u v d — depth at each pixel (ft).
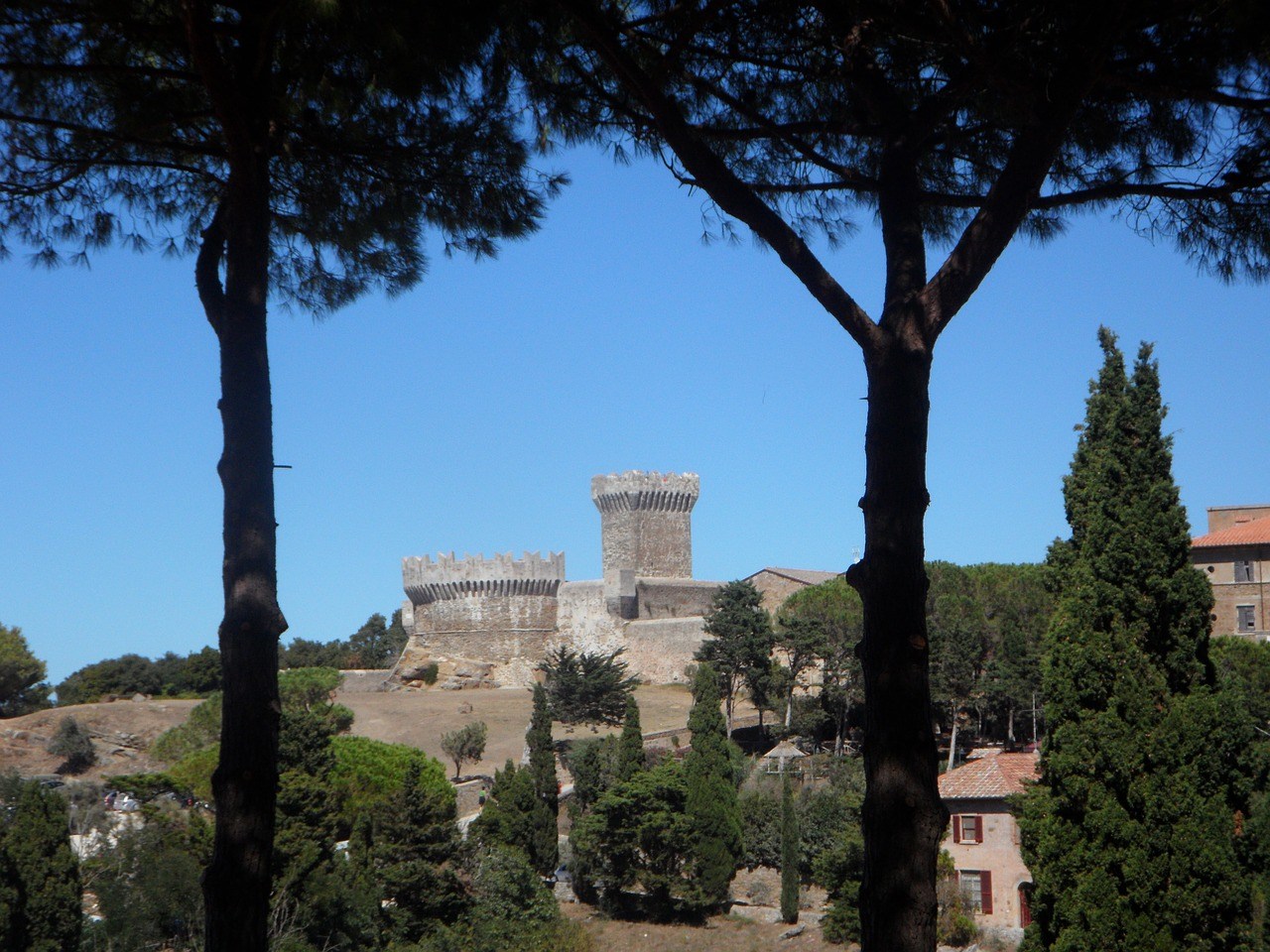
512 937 186.60
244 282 47.88
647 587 444.55
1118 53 48.32
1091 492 99.25
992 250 42.34
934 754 37.91
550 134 55.83
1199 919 88.69
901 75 51.03
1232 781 93.56
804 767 264.93
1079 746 93.97
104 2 49.08
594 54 51.34
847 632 292.61
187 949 150.61
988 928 177.68
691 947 198.29
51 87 53.21
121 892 150.10
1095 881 90.79
